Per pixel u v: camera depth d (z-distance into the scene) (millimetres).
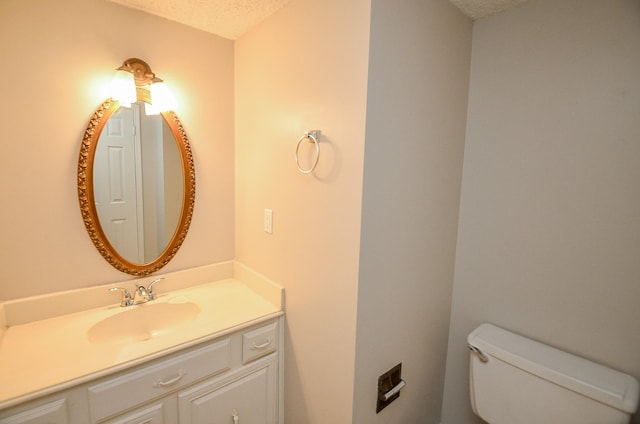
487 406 1311
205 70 1611
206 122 1647
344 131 1070
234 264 1826
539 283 1298
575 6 1145
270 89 1434
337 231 1132
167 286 1597
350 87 1036
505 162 1364
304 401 1372
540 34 1233
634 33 1031
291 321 1410
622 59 1058
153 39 1434
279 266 1460
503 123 1359
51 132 1236
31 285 1253
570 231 1203
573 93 1165
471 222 1498
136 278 1514
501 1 1267
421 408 1508
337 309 1158
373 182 1060
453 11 1299
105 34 1312
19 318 1223
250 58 1564
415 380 1433
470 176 1486
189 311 1499
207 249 1739
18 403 867
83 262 1361
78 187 1306
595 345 1168
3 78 1132
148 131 1465
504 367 1248
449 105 1353
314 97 1187
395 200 1160
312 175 1225
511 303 1387
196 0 1299
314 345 1285
